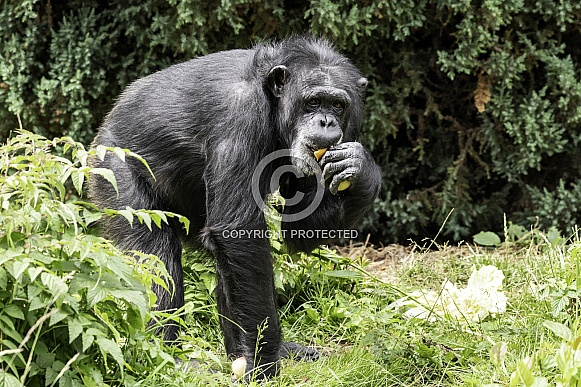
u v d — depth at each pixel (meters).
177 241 8.82
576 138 13.31
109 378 6.30
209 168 8.23
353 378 7.48
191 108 8.51
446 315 8.71
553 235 11.30
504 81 13.05
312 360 8.23
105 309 6.36
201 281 9.82
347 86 8.31
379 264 11.99
